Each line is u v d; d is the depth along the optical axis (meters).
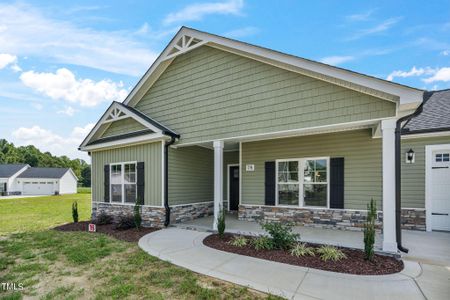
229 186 11.16
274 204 8.34
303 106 5.98
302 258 4.88
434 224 7.00
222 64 7.49
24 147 64.38
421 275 4.07
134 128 9.45
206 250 5.51
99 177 10.52
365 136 7.21
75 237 7.14
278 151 8.41
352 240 5.89
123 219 8.40
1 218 12.09
